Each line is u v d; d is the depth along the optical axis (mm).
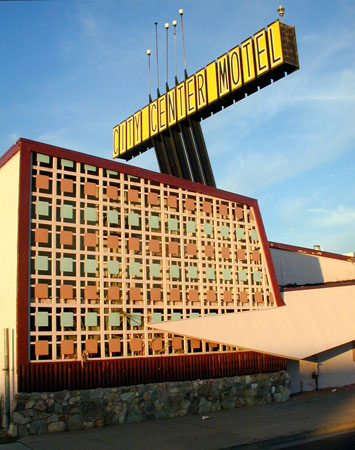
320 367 23891
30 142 15758
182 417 16797
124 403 15820
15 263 14969
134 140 26062
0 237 16375
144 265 17516
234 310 19516
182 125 23953
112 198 17297
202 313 18562
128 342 16641
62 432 14398
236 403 18656
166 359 17266
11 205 15805
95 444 13031
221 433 14477
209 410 17781
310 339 20719
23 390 14188
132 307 16906
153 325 16984
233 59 22141
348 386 24391
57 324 15398
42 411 14281
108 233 16953
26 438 13633
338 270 29656
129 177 17969
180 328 17406
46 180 15906
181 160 23953
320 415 16938
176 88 24312
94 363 15586
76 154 16703
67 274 15914
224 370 18844
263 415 17078
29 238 15172
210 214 20125
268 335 19562
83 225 16422
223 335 18312
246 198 21438
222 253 19797
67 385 14930
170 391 16953
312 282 27906
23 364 14305
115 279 16688
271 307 20531
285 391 20406
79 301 15789
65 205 16109
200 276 18922
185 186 19406
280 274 26453
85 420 14961
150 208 18266
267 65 20719
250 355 19875
